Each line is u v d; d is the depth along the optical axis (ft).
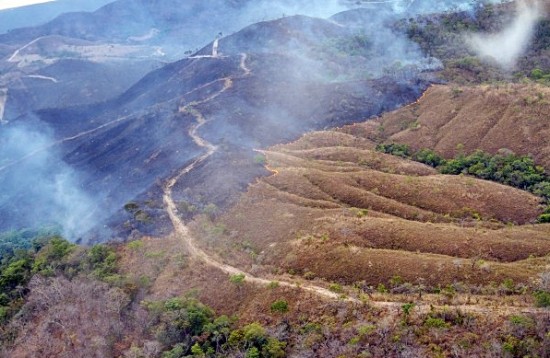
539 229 317.42
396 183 387.75
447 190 373.61
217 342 249.34
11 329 300.20
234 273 296.51
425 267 265.95
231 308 274.57
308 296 262.26
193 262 313.32
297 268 287.48
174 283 301.22
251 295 276.82
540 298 224.94
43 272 335.06
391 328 224.12
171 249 331.57
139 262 328.49
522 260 279.49
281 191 380.78
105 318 285.23
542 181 383.24
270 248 312.71
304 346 231.09
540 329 206.28
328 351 224.12
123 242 358.23
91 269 332.39
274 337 242.37
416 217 349.00
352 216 330.95
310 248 297.12
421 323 223.92
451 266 263.49
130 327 279.69
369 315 238.27
